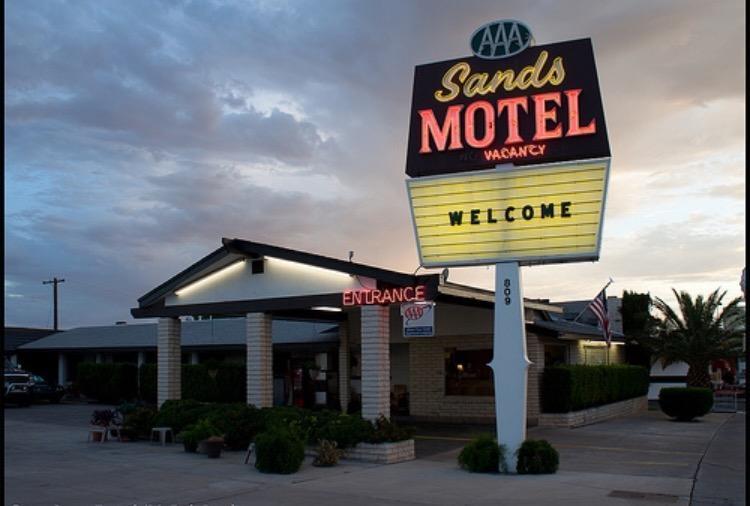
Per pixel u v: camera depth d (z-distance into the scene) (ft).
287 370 104.27
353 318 89.81
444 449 61.72
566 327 97.45
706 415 100.63
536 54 49.78
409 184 52.06
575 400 81.51
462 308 85.61
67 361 145.59
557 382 80.53
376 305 58.80
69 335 149.07
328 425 55.93
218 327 130.93
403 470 50.55
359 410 89.35
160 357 72.28
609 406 95.40
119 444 64.28
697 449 62.75
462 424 82.43
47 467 51.39
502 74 50.37
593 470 50.70
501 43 50.70
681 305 126.52
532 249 48.98
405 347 93.86
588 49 48.80
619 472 49.85
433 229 51.37
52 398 121.90
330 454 52.47
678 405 91.25
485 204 50.24
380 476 48.06
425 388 88.12
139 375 116.47
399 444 54.75
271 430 51.83
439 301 72.18
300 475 48.34
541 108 49.11
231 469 50.57
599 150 47.67
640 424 86.43
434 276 57.21
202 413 64.18
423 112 52.19
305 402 98.63
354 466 52.19
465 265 50.80
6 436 71.10
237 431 59.16
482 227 50.19
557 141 48.70
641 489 43.47
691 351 124.26
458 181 50.90
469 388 85.40
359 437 54.39
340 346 91.09
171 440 64.69
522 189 49.39
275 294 65.41
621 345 129.90
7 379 113.91
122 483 45.21
